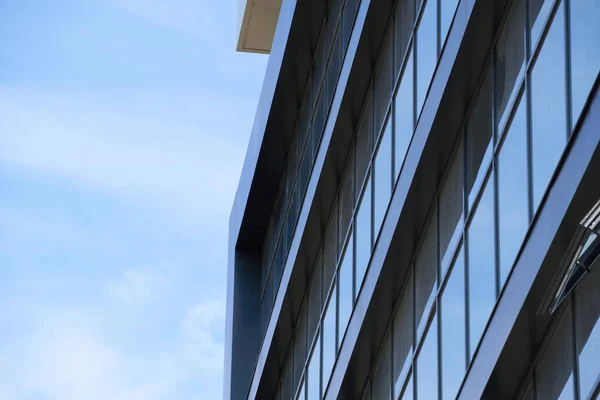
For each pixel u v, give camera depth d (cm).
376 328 2503
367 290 2480
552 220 1602
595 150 1488
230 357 3947
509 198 1812
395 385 2380
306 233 3050
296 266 3144
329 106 2859
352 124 2777
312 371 3008
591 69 1552
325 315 2917
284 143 3553
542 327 1712
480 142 1986
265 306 3869
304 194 3178
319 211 2989
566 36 1645
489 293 1858
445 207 2152
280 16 3309
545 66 1712
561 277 1550
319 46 3175
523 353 1755
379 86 2600
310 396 3006
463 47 1977
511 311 1727
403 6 2444
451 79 2028
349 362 2588
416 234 2292
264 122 3506
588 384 1570
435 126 2100
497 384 1805
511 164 1819
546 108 1695
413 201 2231
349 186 2806
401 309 2400
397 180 2314
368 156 2644
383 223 2394
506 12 1916
